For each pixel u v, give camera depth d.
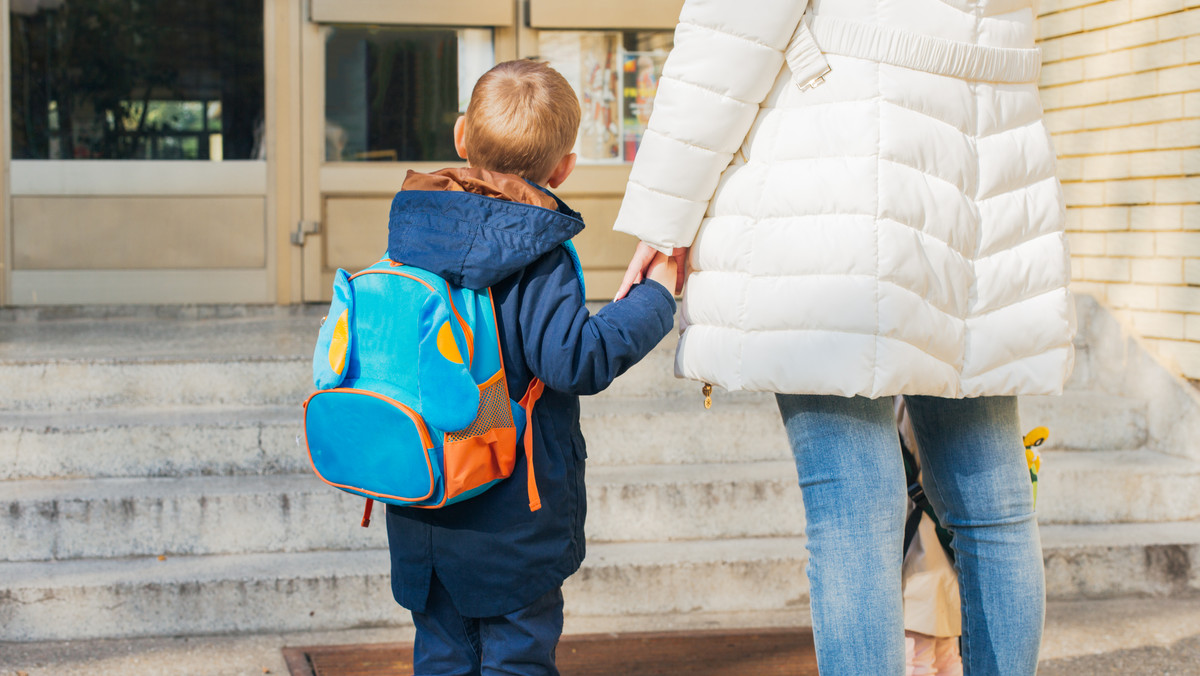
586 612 2.73
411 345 1.54
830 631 1.55
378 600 2.66
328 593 2.63
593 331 1.58
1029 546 1.70
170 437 3.02
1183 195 3.38
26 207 4.87
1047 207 1.65
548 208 1.61
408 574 1.69
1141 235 3.54
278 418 3.11
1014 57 1.62
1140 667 2.43
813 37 1.55
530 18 5.01
